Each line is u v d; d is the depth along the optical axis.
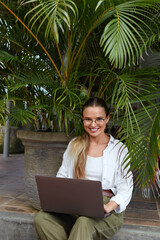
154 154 1.45
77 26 1.88
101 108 1.67
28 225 2.07
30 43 2.30
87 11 1.73
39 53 2.43
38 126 2.40
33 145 2.23
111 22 1.46
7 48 2.41
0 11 2.12
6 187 3.24
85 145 1.75
